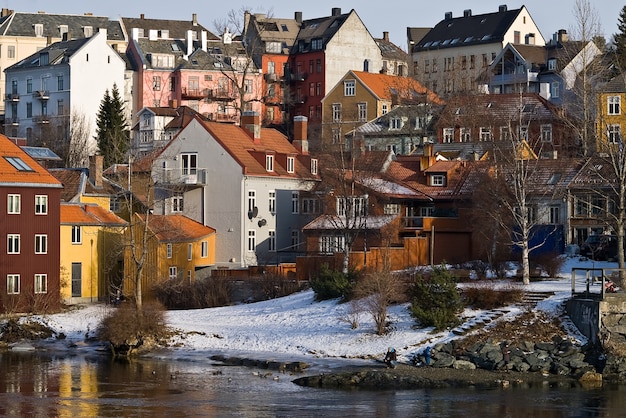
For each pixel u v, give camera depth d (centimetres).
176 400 7581
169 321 10344
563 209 12625
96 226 11981
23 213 11119
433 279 9494
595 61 15075
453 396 7738
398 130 17250
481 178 12488
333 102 19838
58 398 7638
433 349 8881
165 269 12144
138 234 12044
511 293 9656
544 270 11081
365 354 9144
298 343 9525
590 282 10144
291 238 13988
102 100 18388
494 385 8106
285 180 13925
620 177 10681
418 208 13112
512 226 11706
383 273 9731
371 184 12794
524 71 18700
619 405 7456
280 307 10625
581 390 7956
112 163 16288
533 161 13100
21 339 10094
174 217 12900
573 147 14700
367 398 7669
